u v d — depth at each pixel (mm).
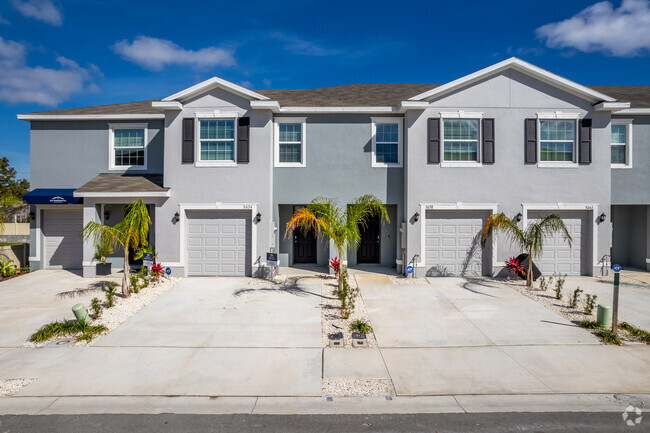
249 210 13047
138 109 15125
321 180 13531
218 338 7613
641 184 13547
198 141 12992
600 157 12852
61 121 14523
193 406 5227
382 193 13539
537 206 12820
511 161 12828
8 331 7945
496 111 12789
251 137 12953
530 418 4934
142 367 6348
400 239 13617
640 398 5391
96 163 14578
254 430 4699
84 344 7258
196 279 12641
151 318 8766
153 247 13008
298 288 11477
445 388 5664
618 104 12336
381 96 15594
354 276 13078
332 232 10445
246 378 5988
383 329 8094
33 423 4820
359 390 5629
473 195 12844
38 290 11250
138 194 12594
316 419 4930
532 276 11812
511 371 6188
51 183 14562
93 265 13031
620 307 9547
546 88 12781
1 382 5812
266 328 8164
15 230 28297
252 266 12906
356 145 13500
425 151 12859
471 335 7754
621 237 14961
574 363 6469
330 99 14930
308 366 6402
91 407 5191
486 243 13016
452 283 12086
